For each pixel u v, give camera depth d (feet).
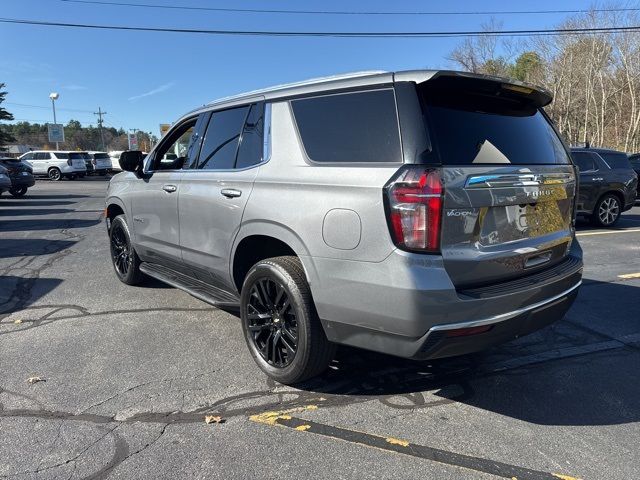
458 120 9.68
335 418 10.05
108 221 19.99
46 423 9.75
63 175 109.19
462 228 8.99
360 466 8.54
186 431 9.53
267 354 11.61
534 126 11.30
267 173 11.33
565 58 157.79
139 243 17.40
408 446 9.12
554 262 11.28
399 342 9.02
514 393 11.16
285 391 11.12
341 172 9.69
